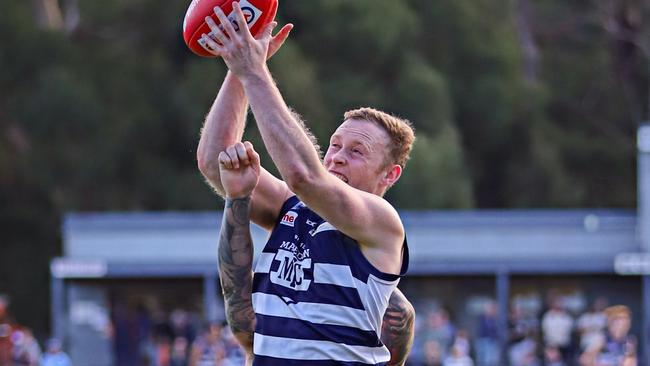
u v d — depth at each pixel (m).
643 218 35.31
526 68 65.31
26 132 55.09
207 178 6.93
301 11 54.38
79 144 53.88
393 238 6.39
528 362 33.38
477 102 57.72
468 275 35.38
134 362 35.44
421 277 35.53
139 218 35.84
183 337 35.28
